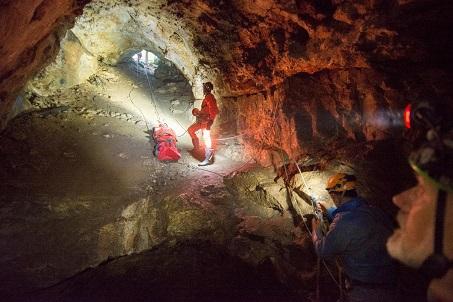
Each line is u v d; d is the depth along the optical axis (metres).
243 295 4.05
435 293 1.26
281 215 5.45
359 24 4.31
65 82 9.09
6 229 4.63
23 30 4.37
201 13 6.74
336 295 3.94
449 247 1.19
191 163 7.37
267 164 6.62
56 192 5.56
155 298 3.96
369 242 2.67
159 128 7.70
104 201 5.57
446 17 3.65
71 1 5.15
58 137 7.11
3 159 6.02
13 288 4.00
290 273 4.46
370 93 4.72
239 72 6.96
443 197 1.23
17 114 7.39
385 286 2.69
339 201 2.93
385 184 4.42
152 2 7.31
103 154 6.97
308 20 4.99
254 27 6.16
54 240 4.70
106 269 4.44
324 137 5.66
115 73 10.97
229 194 6.10
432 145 1.27
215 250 4.85
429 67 4.02
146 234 5.61
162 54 10.26
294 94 5.99
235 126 7.84
